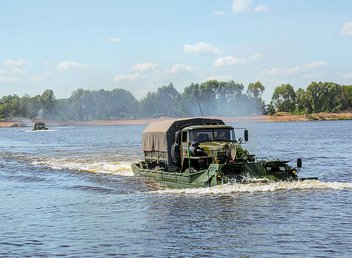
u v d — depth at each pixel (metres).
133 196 30.78
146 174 37.06
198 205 27.03
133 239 20.98
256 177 31.56
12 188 36.19
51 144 97.06
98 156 62.41
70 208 27.86
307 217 23.92
